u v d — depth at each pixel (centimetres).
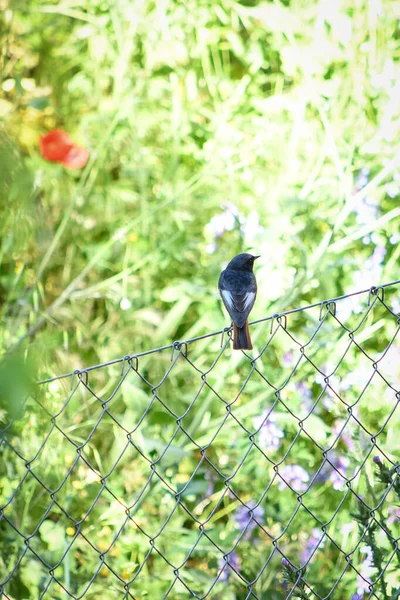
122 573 895
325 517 924
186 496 970
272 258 1070
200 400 1073
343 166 1132
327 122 1080
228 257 1155
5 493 841
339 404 930
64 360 1033
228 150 1162
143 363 1095
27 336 980
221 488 1002
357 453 827
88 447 997
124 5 1198
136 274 1202
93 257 1169
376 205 1117
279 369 1050
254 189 1172
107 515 897
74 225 1184
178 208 1176
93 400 1063
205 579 892
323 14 1134
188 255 1180
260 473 959
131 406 918
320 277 1064
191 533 941
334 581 851
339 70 1167
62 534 871
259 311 1052
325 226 1159
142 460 983
